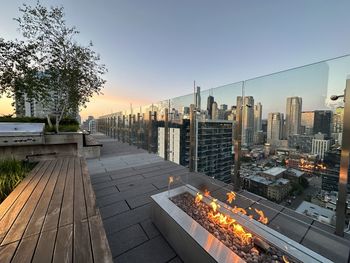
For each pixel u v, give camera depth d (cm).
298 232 192
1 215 143
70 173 279
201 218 175
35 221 133
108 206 260
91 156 612
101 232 120
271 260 123
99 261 91
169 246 174
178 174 420
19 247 101
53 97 640
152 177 401
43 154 523
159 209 196
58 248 101
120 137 1107
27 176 262
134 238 186
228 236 147
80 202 171
